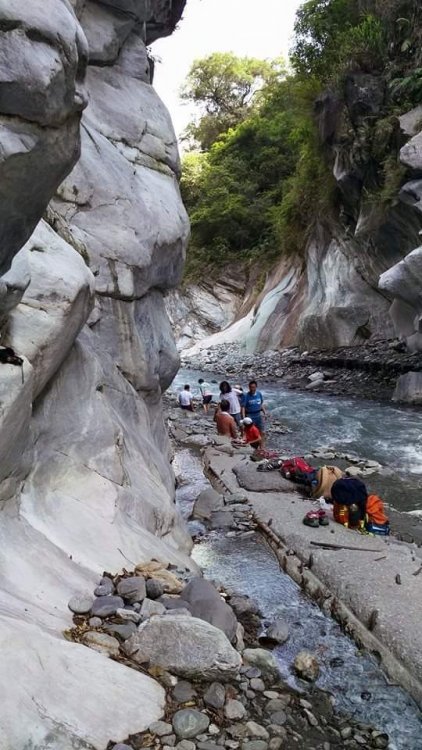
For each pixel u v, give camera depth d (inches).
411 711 127.7
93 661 110.2
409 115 597.6
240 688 124.6
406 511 280.8
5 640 99.0
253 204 1348.4
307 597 185.0
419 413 516.7
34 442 157.5
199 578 157.8
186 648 120.6
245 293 1336.1
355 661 147.4
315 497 277.1
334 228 866.1
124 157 263.7
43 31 93.7
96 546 156.3
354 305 827.4
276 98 1423.5
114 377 217.2
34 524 145.6
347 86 673.6
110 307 223.8
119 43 290.0
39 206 111.5
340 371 740.0
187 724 106.6
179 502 290.5
